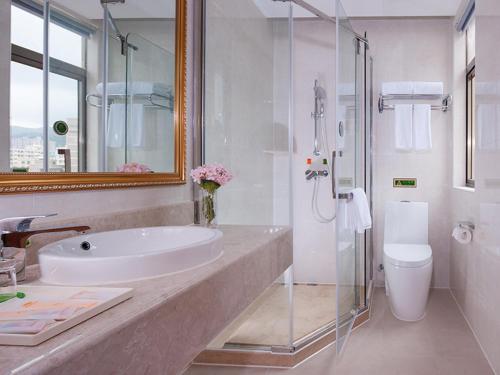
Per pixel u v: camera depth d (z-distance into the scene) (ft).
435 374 6.38
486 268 6.92
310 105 10.94
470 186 9.63
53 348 1.56
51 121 3.54
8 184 3.04
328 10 10.03
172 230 4.17
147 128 5.19
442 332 7.98
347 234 8.24
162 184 5.43
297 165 11.03
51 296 2.18
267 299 7.57
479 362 6.75
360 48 9.25
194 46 6.77
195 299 2.60
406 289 8.47
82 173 3.90
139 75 4.99
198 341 2.65
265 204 8.35
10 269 2.48
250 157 8.20
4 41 3.05
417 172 10.57
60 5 3.63
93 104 4.10
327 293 10.37
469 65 9.71
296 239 11.14
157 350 2.15
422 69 10.46
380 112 10.63
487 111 6.74
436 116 10.43
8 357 1.48
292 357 6.60
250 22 8.31
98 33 4.16
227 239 4.53
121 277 2.59
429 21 10.42
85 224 3.76
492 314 6.55
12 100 3.14
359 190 8.60
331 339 7.45
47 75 3.49
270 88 8.86
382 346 7.40
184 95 6.12
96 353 1.68
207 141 7.07
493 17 6.32
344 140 7.81
